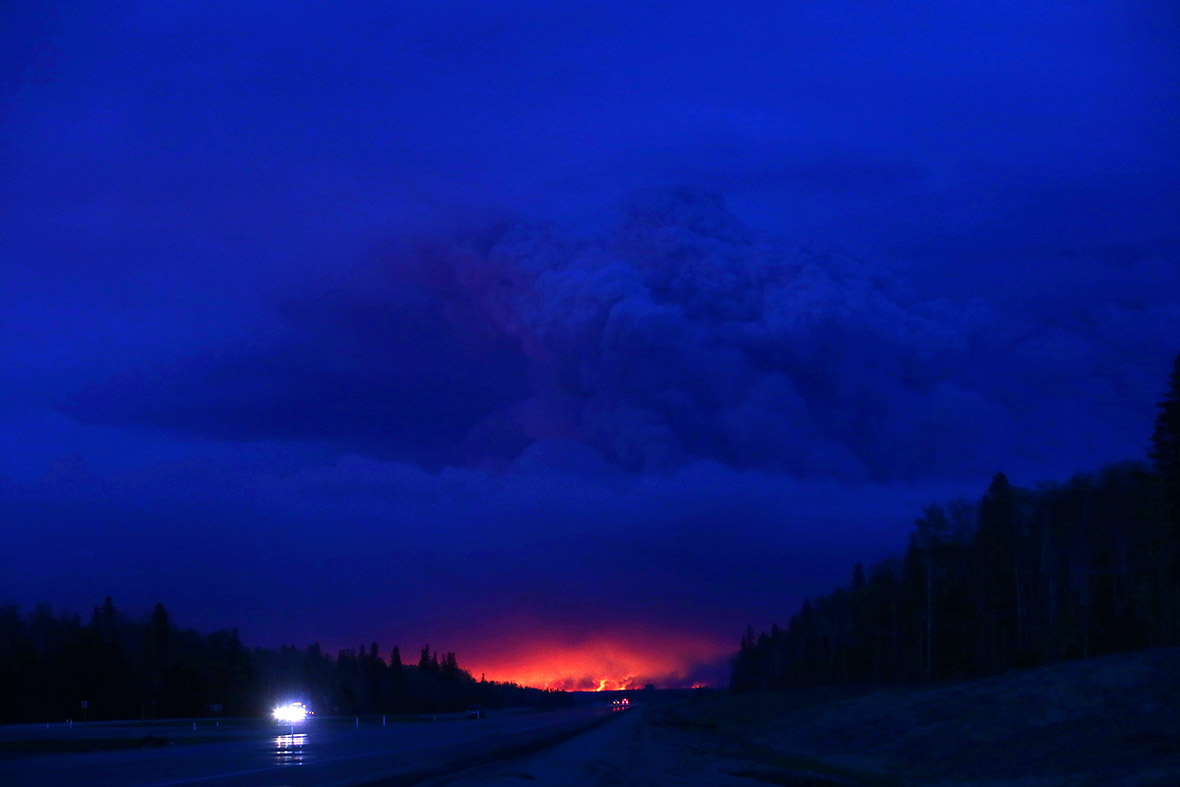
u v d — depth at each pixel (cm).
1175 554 7512
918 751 4581
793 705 10244
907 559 10656
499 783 3572
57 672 13312
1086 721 4116
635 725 9638
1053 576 8806
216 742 6538
